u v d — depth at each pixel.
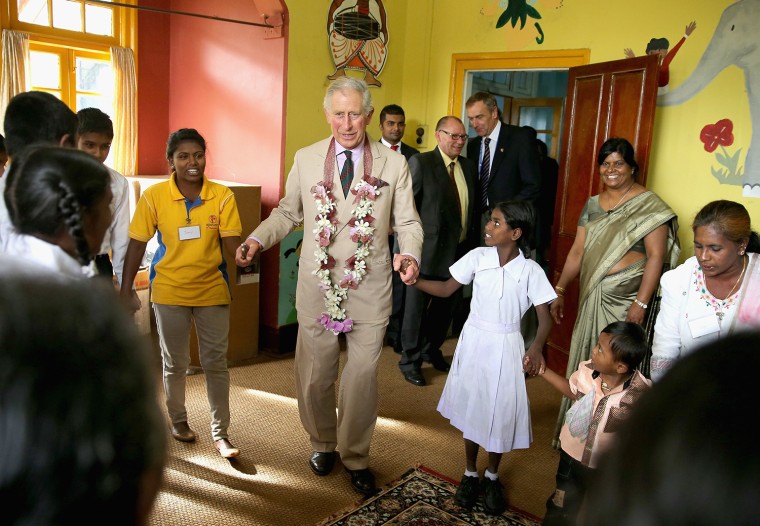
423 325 4.09
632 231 2.89
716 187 3.81
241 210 4.02
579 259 3.21
